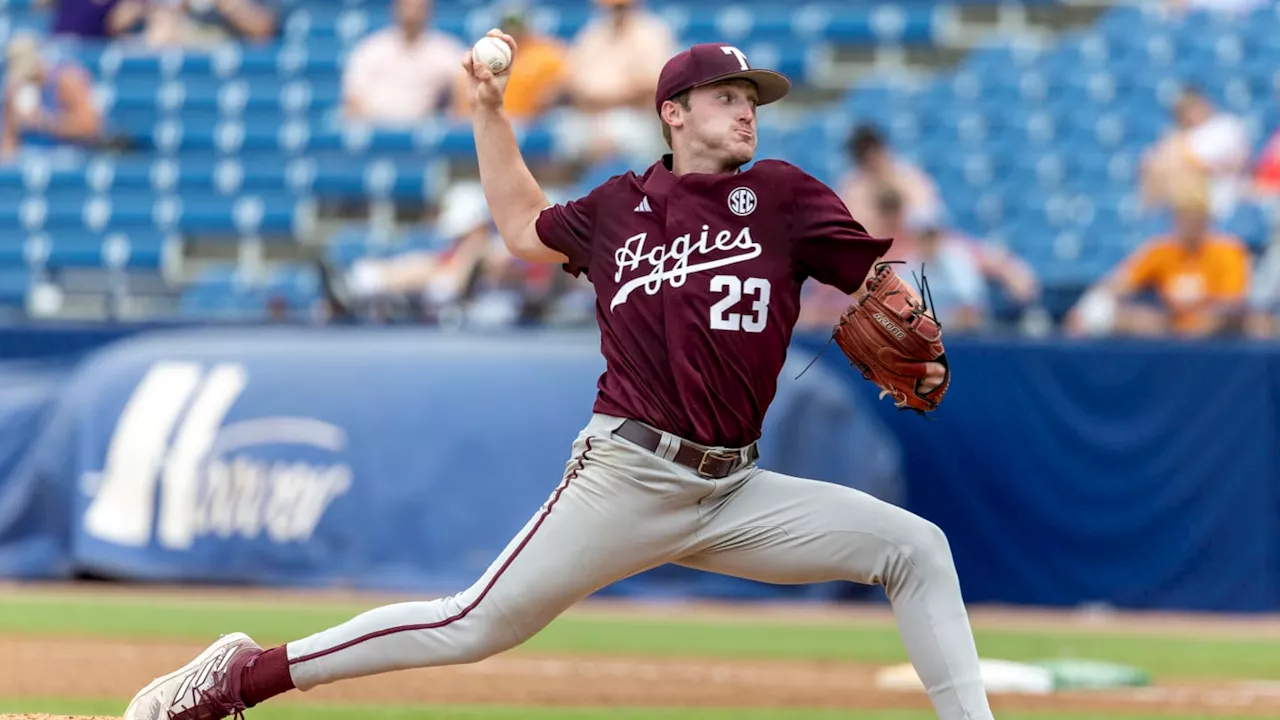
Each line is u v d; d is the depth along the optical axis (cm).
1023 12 6334
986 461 3569
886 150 4666
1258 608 3503
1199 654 2886
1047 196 5284
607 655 2708
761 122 5856
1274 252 4316
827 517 1330
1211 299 3903
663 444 1298
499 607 1322
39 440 3666
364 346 3534
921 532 1331
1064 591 3553
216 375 3541
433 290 4162
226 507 3466
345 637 1359
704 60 1332
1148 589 3531
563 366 3462
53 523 3600
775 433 3309
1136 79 5784
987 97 5731
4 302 5212
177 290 5119
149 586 3506
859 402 3594
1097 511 3547
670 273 1309
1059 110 5672
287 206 5484
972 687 1323
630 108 5194
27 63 5809
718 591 3559
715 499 1331
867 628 3148
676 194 1324
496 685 2333
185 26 6338
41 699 2083
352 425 3453
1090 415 3550
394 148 5656
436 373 3469
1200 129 4941
